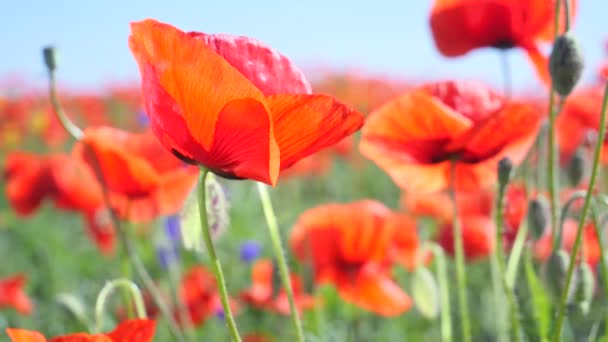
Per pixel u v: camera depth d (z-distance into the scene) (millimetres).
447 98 789
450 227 1084
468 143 766
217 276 640
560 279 733
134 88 4270
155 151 886
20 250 1809
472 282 1337
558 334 697
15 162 1459
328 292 1225
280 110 629
